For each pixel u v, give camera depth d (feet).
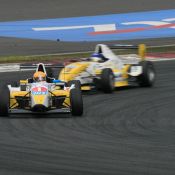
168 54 318.04
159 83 226.79
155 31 384.68
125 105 176.14
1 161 106.42
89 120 150.92
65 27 404.16
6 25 419.13
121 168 101.19
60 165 103.40
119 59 216.33
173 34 376.48
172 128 140.97
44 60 299.17
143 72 215.10
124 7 470.39
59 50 332.60
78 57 305.53
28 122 147.64
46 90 154.92
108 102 181.98
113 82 204.13
